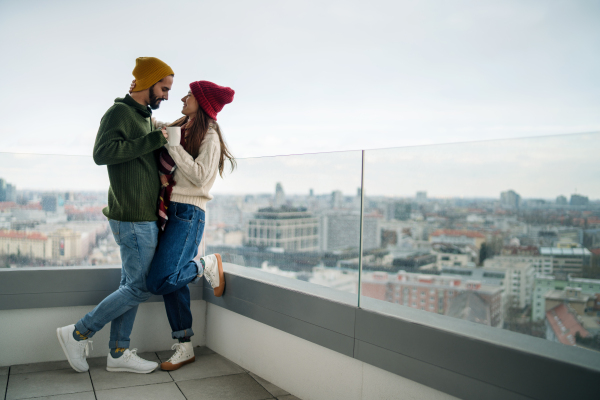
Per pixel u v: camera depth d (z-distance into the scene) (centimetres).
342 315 190
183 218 224
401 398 169
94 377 225
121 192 212
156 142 207
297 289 217
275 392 218
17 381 216
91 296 251
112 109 211
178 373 236
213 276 253
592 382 119
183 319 245
